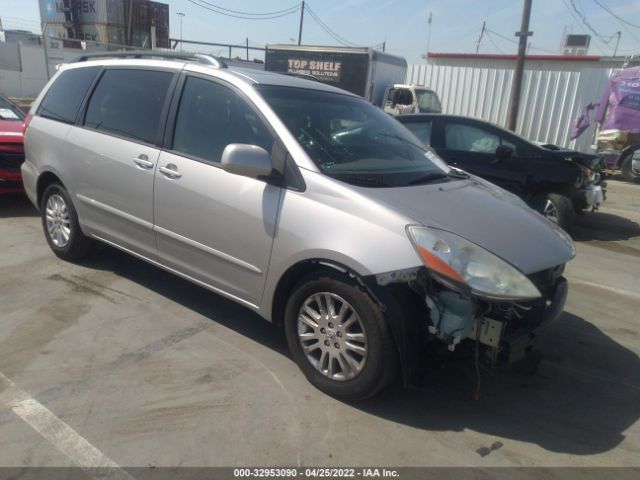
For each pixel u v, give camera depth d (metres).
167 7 30.72
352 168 3.25
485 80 16.94
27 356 3.29
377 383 2.83
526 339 2.79
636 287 5.36
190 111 3.68
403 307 2.69
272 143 3.23
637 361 3.78
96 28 28.92
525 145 7.11
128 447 2.56
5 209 6.56
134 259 5.01
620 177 12.96
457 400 3.15
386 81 15.92
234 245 3.31
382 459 2.61
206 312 4.04
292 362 3.41
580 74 15.43
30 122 4.96
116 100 4.20
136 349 3.45
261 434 2.71
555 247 3.11
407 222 2.77
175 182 3.59
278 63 16.42
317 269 2.98
